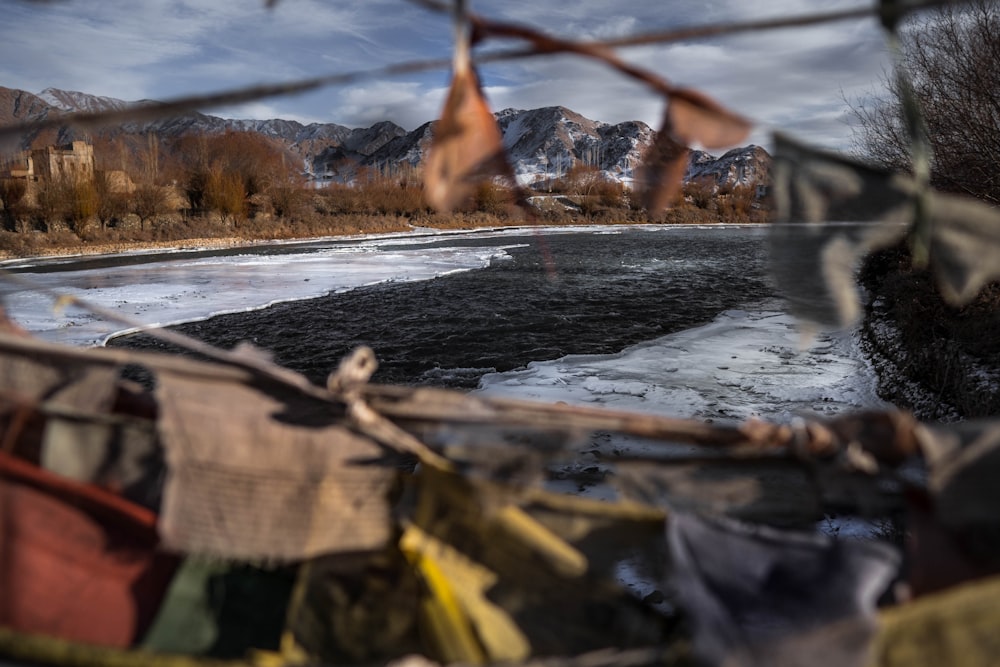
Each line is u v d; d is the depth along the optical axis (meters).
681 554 2.05
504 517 2.24
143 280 27.36
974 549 2.08
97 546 2.24
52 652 1.87
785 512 2.25
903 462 2.21
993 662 1.81
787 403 11.45
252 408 2.33
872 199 1.91
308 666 2.05
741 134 1.62
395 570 2.28
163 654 1.88
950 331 12.32
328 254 40.28
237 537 2.19
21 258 36.97
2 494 2.21
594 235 61.94
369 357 2.25
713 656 1.81
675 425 2.30
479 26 1.48
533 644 2.14
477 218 73.81
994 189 13.60
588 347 16.14
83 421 2.32
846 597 1.86
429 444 2.34
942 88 14.32
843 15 1.54
